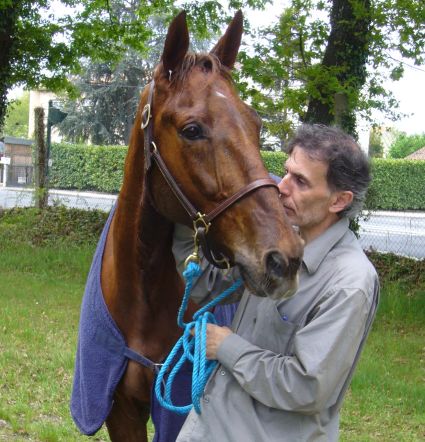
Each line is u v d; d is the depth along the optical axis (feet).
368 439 13.43
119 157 83.51
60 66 40.11
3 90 38.37
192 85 6.34
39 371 16.48
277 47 27.96
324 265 6.14
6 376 15.97
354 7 26.94
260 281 5.62
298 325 6.09
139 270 7.57
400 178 79.05
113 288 7.91
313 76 26.89
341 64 28.43
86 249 33.30
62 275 29.45
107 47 39.70
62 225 37.27
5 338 19.15
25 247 33.73
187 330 6.65
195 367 6.26
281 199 6.33
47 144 42.78
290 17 28.43
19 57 39.19
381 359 19.15
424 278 29.50
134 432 8.38
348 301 5.76
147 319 7.75
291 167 6.25
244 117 6.20
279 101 28.02
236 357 6.10
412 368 18.54
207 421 6.18
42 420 13.65
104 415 7.79
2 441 12.69
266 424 6.05
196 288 7.23
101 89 98.43
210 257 6.32
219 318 8.25
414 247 41.45
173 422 7.79
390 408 15.39
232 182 5.92
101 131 98.02
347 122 28.63
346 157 6.10
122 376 7.91
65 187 86.63
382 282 29.25
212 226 6.11
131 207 7.48
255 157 5.98
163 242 7.48
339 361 5.70
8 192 72.38
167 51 6.53
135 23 37.86
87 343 8.04
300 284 6.15
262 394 5.89
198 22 32.50
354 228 30.09
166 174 6.49
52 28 38.42
